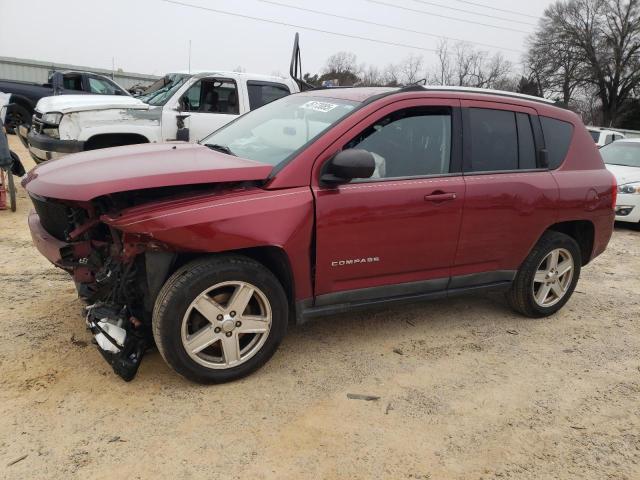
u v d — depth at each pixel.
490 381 3.58
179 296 3.00
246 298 3.22
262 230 3.12
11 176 7.16
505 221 4.11
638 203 8.89
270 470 2.60
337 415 3.07
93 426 2.81
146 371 3.36
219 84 8.55
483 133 4.07
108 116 7.68
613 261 6.97
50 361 3.39
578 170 4.60
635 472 2.77
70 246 3.36
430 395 3.35
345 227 3.43
